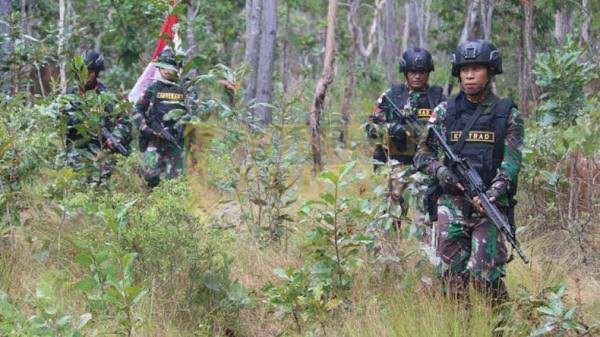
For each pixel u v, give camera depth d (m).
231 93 9.61
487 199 6.19
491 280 6.28
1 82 10.62
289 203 8.59
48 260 7.52
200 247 7.04
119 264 6.52
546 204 9.05
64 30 11.81
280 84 9.38
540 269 7.67
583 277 7.67
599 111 5.14
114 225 6.59
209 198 9.19
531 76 12.66
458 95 6.52
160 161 10.30
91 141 9.34
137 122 10.31
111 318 6.38
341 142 15.66
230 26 22.23
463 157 6.39
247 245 8.18
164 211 6.81
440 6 20.12
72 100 8.73
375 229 7.31
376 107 8.89
